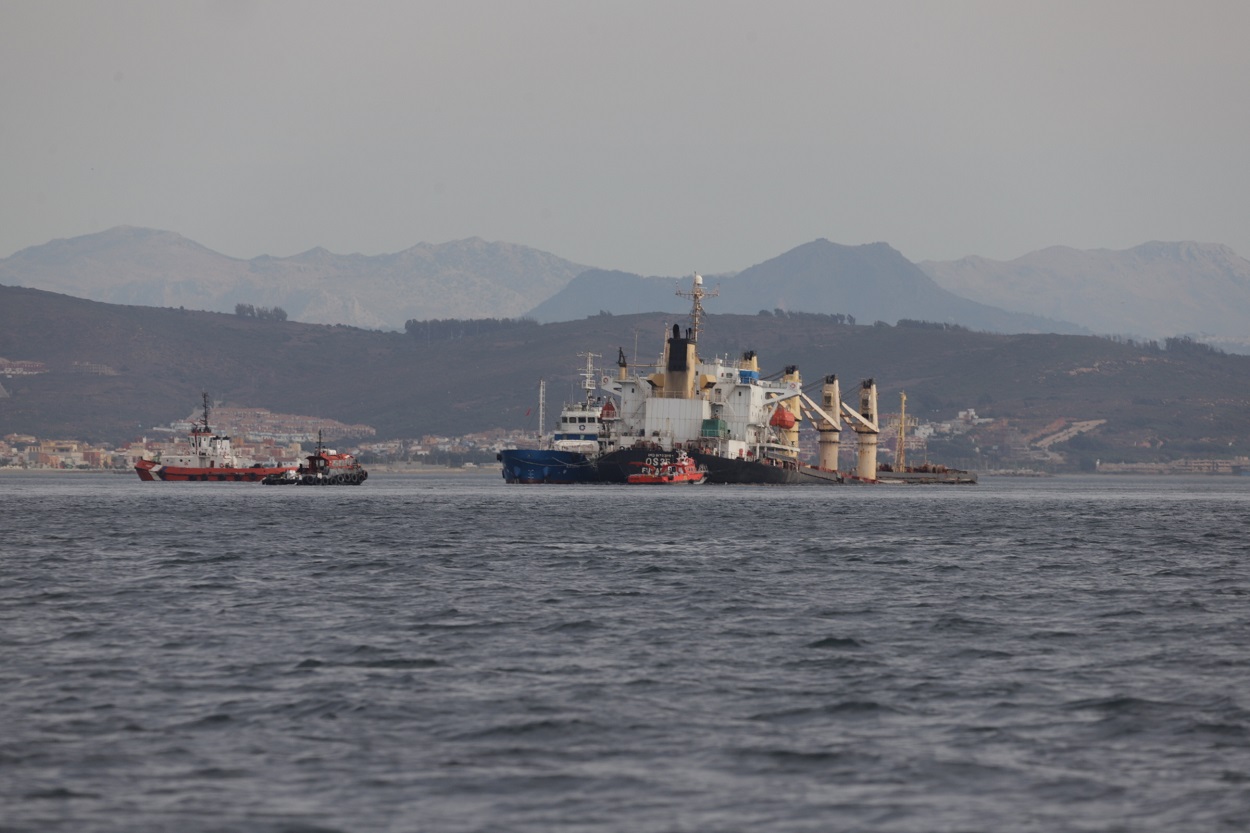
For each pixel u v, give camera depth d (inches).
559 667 7815.0
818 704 6820.9
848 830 4859.7
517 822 4926.2
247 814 4997.5
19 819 4936.0
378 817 4970.5
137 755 5787.4
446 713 6569.9
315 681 7342.5
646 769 5610.2
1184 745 6008.9
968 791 5319.9
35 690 7081.7
